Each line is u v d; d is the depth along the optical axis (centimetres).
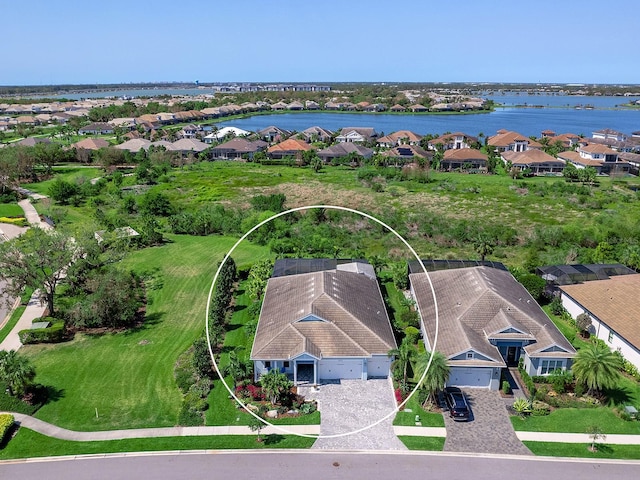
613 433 3444
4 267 4838
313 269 5597
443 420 3572
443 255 6900
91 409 3650
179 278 5944
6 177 9819
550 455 3212
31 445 3269
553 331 4250
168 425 3488
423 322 4581
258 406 3691
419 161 12481
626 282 5044
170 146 14425
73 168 12638
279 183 11150
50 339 4562
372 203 9481
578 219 8444
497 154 14300
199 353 4031
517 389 3953
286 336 4069
